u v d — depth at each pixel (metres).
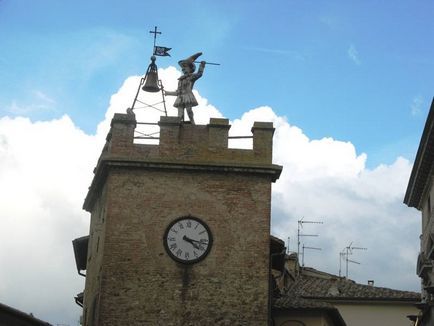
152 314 33.97
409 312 59.31
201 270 34.59
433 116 38.34
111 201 35.12
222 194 35.50
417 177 46.62
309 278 63.22
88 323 37.78
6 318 27.22
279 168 35.78
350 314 59.34
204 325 33.97
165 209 35.22
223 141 36.09
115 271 34.38
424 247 49.22
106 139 37.69
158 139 36.06
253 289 34.44
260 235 35.12
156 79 38.09
